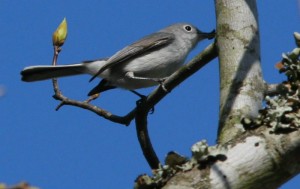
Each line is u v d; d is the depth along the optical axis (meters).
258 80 7.21
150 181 5.94
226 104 6.96
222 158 5.77
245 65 7.29
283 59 7.41
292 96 6.42
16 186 3.43
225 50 7.57
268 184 5.73
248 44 7.51
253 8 7.91
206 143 5.92
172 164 5.96
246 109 6.79
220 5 8.01
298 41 7.46
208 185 5.61
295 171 5.79
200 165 5.78
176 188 5.66
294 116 6.03
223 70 7.40
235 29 7.67
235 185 5.62
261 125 6.12
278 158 5.75
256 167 5.70
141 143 10.41
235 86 7.11
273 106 6.32
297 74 7.29
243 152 5.79
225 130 6.61
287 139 5.83
